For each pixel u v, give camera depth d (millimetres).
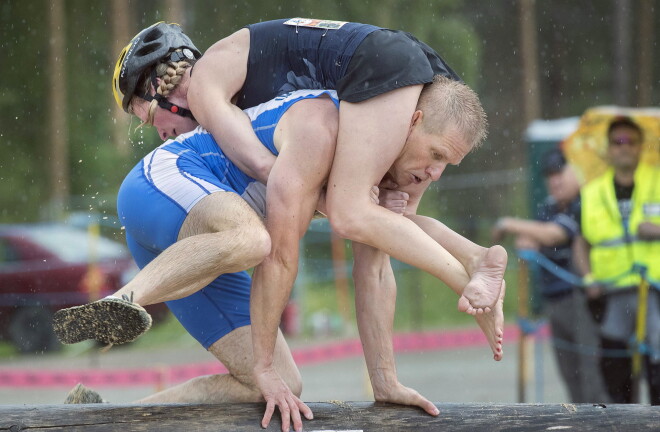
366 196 10234
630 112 21812
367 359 11023
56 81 57469
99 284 33281
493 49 69812
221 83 11102
